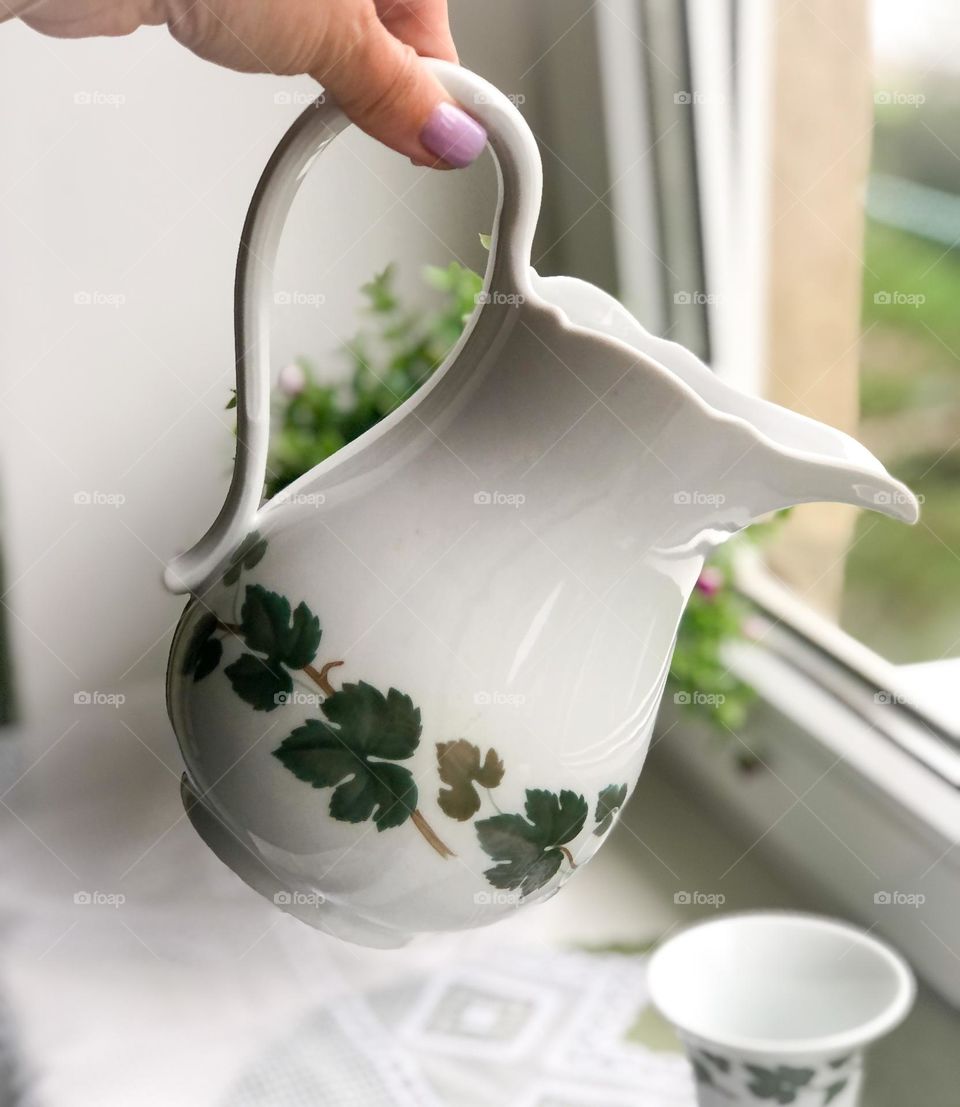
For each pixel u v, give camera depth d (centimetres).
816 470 33
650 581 35
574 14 77
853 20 70
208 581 36
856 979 50
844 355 75
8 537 93
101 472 93
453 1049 57
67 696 96
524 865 35
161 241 89
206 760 35
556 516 33
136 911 66
